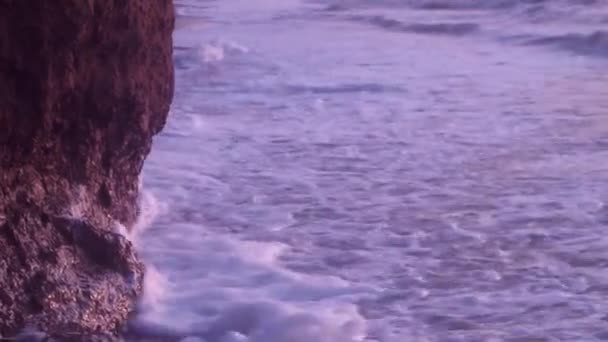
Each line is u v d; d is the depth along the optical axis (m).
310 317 5.95
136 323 5.89
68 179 6.08
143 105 6.73
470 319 5.99
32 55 5.59
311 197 8.44
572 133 10.51
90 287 5.79
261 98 13.01
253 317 6.00
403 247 7.21
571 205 8.06
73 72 5.91
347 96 13.02
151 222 7.68
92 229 6.01
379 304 6.21
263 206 8.18
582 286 6.47
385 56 16.92
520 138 10.36
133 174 7.03
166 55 7.17
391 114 11.74
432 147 10.09
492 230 7.52
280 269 6.72
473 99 12.53
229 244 7.17
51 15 5.62
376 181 8.91
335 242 7.30
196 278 6.55
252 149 10.11
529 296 6.31
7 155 5.59
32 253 5.63
